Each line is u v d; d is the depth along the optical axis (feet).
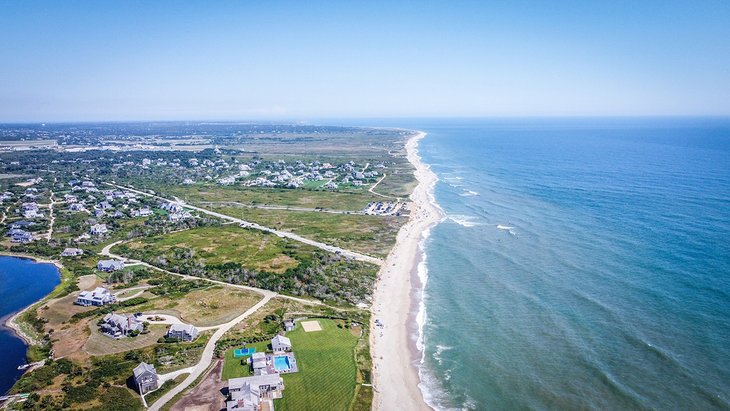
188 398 307.17
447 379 336.08
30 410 295.48
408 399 315.78
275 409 299.38
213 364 347.15
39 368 342.03
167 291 481.87
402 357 366.63
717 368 325.01
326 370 343.26
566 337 380.17
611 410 293.64
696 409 288.10
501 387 323.78
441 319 425.28
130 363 347.36
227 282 508.53
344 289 490.90
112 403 301.43
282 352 364.38
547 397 310.24
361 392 320.50
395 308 453.17
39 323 414.82
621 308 418.31
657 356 343.05
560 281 489.67
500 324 409.90
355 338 390.83
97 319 416.87
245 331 396.98
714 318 388.37
